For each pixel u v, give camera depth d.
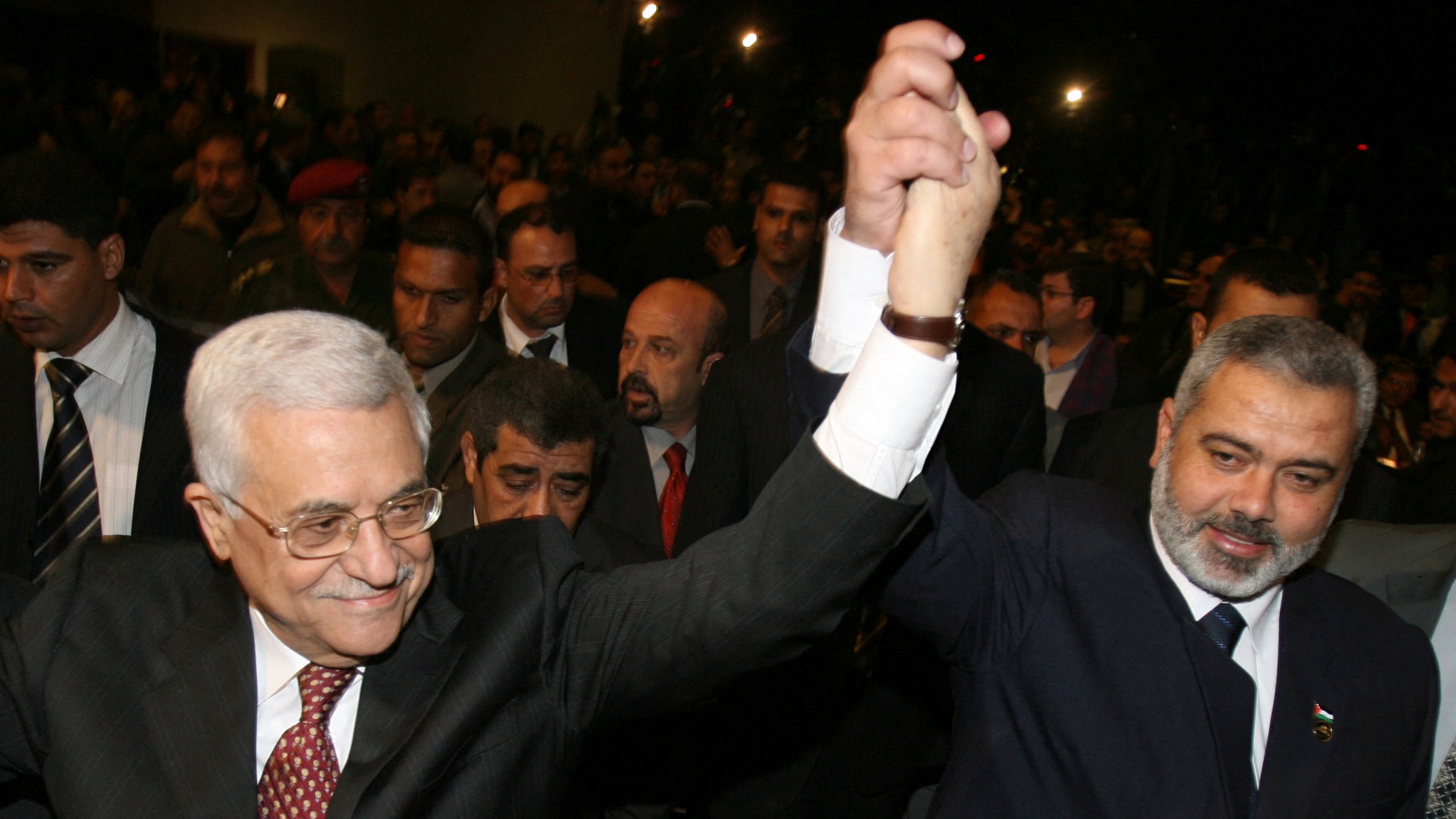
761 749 2.65
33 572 2.46
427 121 14.77
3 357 2.54
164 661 1.45
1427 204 16.50
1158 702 1.66
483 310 3.46
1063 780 1.66
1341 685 1.73
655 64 16.62
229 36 13.45
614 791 2.33
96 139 9.07
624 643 1.44
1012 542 1.75
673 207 7.34
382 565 1.34
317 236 4.04
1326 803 1.66
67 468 2.49
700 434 3.09
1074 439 3.16
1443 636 2.09
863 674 2.97
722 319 3.25
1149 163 17.03
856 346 1.36
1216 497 1.65
